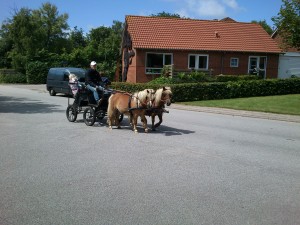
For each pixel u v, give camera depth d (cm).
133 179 646
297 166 762
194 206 531
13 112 1554
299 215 509
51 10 7406
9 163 738
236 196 575
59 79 2372
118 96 1121
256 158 823
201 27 3247
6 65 5459
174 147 909
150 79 2909
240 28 3378
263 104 1953
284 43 2294
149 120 1395
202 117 1546
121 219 484
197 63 3033
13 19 5025
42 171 686
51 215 494
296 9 1991
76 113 1267
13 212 503
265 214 510
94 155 812
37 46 5012
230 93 2311
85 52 4334
